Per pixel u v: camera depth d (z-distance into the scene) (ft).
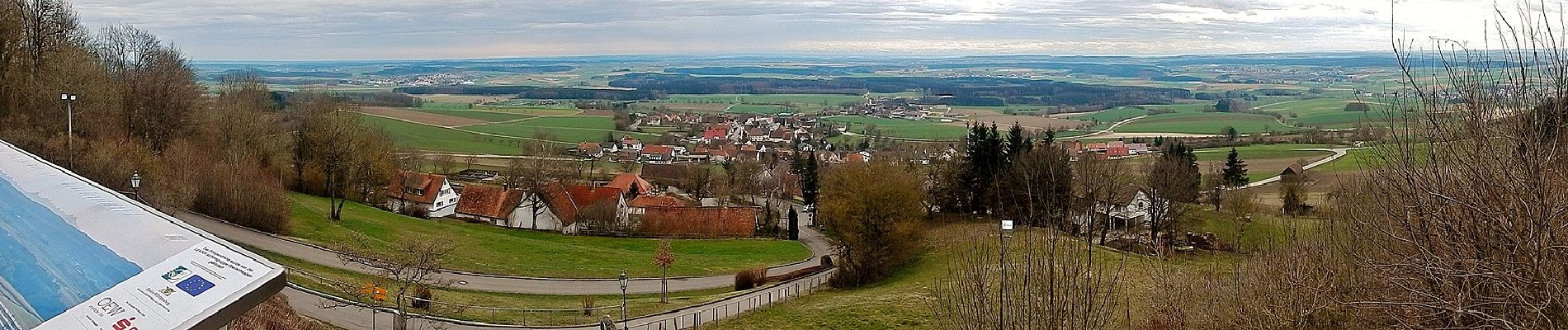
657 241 222.07
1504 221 40.65
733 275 177.37
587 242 216.13
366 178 247.91
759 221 253.65
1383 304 46.37
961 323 69.36
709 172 339.98
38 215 32.86
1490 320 42.01
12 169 41.91
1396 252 49.14
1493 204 40.83
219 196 166.61
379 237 183.11
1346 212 64.34
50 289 25.32
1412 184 43.16
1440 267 42.34
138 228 31.32
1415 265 44.32
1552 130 40.01
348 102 354.33
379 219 211.61
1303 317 59.67
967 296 65.46
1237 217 161.38
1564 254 39.86
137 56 205.87
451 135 474.90
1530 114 39.55
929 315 107.45
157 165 162.91
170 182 160.56
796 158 342.85
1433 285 46.70
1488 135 40.75
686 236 231.09
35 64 176.96
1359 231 51.67
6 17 170.40
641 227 232.32
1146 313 78.33
